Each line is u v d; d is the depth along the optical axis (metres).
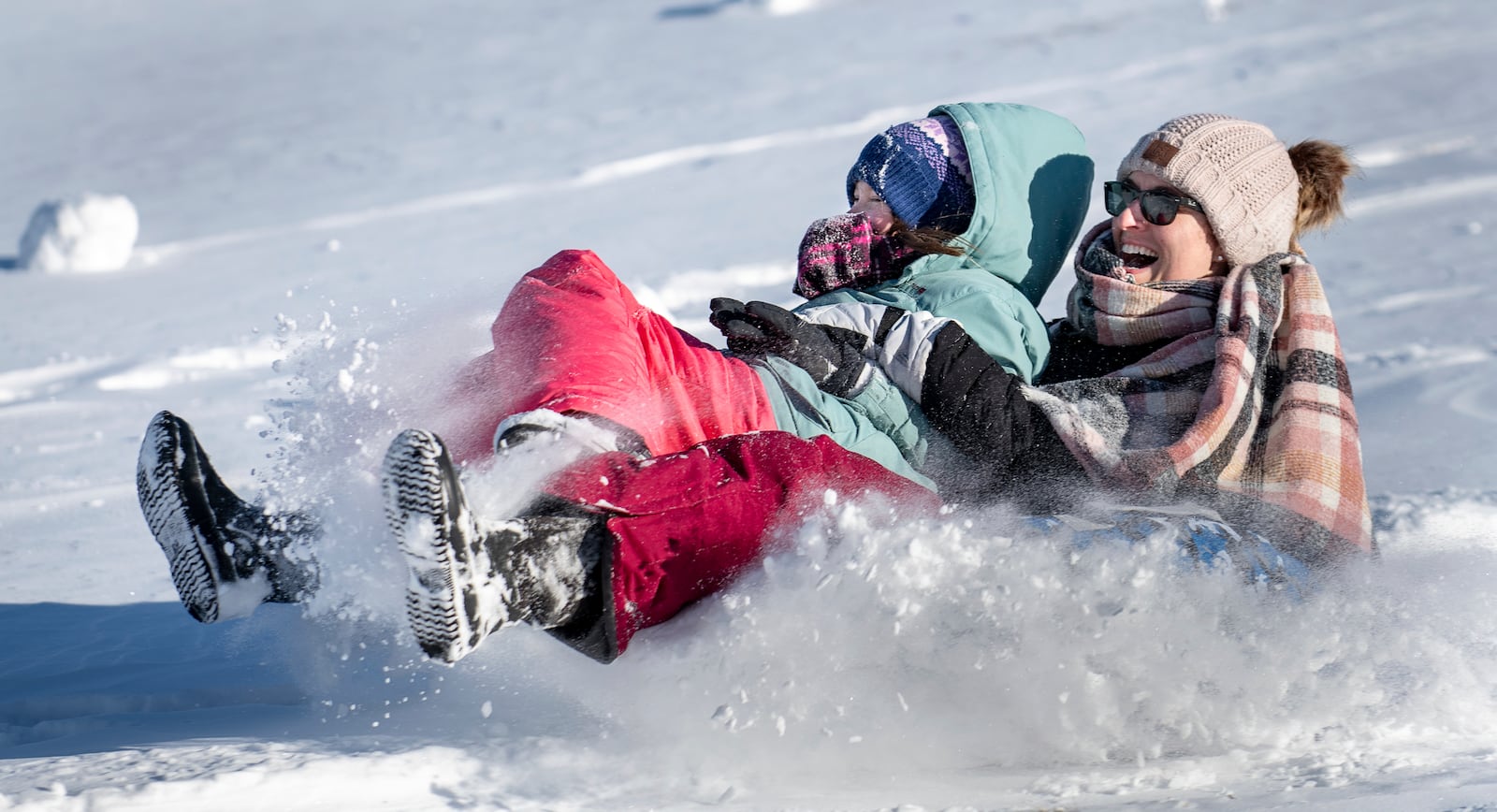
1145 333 11.94
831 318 11.86
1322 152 12.54
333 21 105.94
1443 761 8.12
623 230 36.94
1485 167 36.31
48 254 39.12
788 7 88.25
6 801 7.22
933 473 11.23
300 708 9.88
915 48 70.25
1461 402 18.80
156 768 7.81
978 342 11.94
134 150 63.50
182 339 28.55
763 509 9.16
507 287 12.63
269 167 55.94
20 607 13.23
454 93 71.19
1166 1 75.88
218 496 9.05
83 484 18.81
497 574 8.02
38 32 112.94
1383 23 63.75
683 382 10.76
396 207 44.72
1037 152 12.98
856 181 13.16
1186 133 11.83
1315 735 8.81
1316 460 11.10
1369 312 24.17
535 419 9.14
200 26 109.38
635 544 8.71
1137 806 7.48
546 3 105.19
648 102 62.78
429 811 7.44
